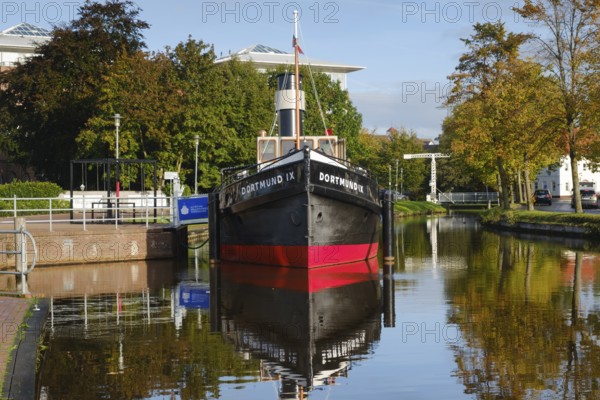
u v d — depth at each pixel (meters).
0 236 20.55
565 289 15.08
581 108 31.77
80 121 50.00
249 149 50.16
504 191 43.19
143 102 42.16
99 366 8.79
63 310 13.02
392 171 88.38
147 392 7.71
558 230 33.81
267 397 7.54
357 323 11.56
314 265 19.59
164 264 22.25
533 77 37.19
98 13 49.03
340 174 19.64
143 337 10.52
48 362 9.00
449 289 15.41
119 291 15.69
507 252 24.88
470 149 39.75
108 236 22.92
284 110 23.77
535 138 34.06
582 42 32.12
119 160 27.48
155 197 24.61
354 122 64.88
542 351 9.32
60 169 52.62
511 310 12.51
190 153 45.59
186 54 46.28
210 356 9.30
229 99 49.84
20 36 79.69
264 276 18.36
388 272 18.91
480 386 7.81
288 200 19.19
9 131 52.69
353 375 8.38
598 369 8.38
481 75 40.25
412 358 9.12
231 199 20.97
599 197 61.59
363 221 21.09
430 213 72.25
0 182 63.28
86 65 47.78
